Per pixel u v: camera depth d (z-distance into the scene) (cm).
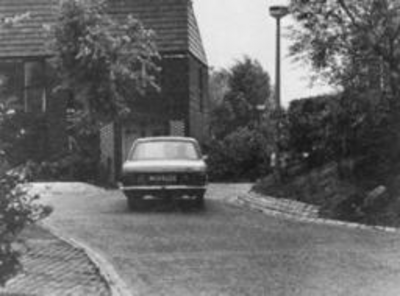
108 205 2270
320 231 1708
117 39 2912
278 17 2448
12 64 3553
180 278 1192
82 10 2927
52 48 2998
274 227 1777
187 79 3500
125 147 3481
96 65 2891
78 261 1316
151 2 3588
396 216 1802
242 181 3566
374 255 1373
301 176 2378
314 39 2106
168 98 3500
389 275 1193
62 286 1128
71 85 2947
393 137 2084
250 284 1141
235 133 3672
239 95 4866
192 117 3597
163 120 3494
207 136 4047
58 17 2959
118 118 3041
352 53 2077
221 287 1123
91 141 3438
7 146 941
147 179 2161
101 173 3309
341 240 1564
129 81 2975
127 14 3575
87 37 2867
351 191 2027
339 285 1123
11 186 897
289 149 2470
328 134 2266
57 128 3488
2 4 3641
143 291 1104
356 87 2100
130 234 1667
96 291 1099
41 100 3525
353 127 2159
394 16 2027
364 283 1136
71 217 1975
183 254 1407
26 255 1353
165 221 1886
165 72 3509
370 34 2033
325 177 2227
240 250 1446
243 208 2208
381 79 2081
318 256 1368
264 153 3562
